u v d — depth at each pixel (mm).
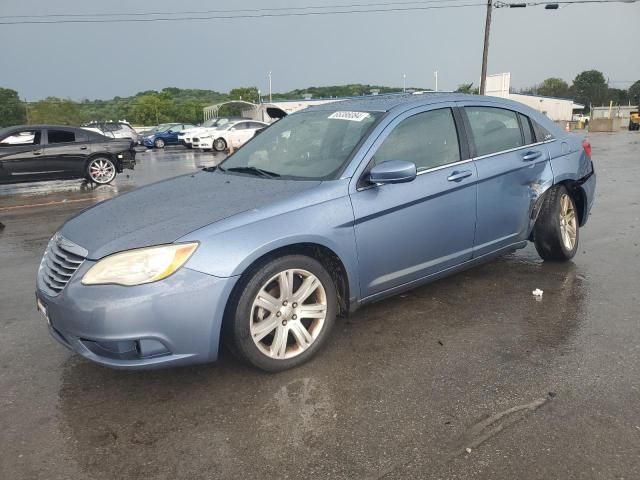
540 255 5293
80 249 3109
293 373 3318
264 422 2826
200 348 3000
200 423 2838
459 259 4270
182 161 20734
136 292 2852
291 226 3229
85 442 2709
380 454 2551
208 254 2977
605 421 2752
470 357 3471
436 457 2518
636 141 24125
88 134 13211
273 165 4043
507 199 4523
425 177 3924
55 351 3727
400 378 3232
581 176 5215
